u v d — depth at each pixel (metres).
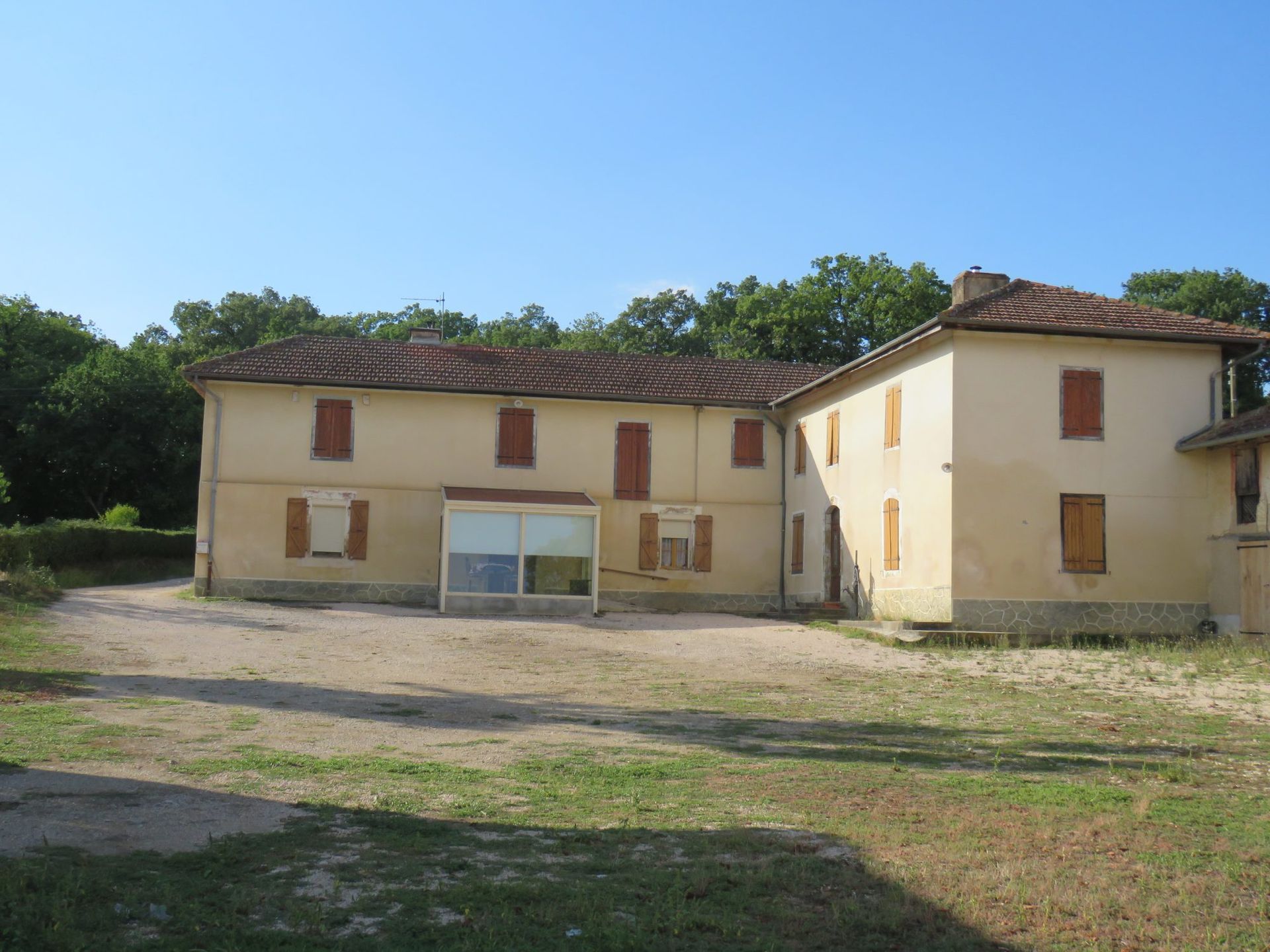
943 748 10.76
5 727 9.97
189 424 52.03
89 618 19.92
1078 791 8.70
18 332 54.03
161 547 39.88
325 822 7.23
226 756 9.23
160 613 21.75
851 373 24.97
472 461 28.42
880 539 23.67
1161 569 21.16
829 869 6.52
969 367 20.97
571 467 28.89
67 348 56.44
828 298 48.09
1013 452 20.92
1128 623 20.94
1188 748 10.83
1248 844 7.23
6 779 7.99
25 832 6.66
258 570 27.22
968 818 7.82
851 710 13.11
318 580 27.41
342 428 27.91
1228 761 10.15
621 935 5.25
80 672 13.91
